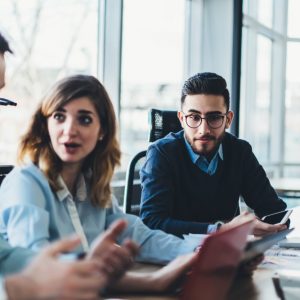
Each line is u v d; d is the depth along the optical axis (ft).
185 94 6.95
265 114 18.83
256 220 5.74
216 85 6.81
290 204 12.86
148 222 6.49
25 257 3.67
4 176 5.22
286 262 5.12
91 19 11.50
